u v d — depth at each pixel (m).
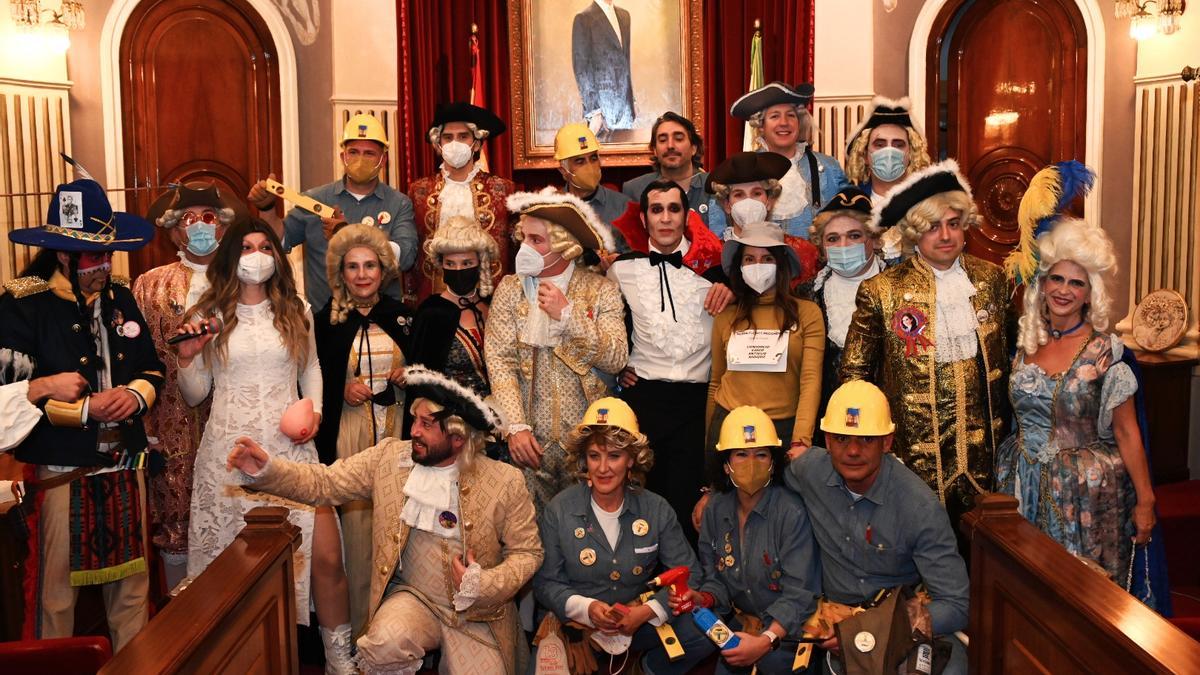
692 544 4.39
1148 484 3.80
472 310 4.50
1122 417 3.79
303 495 3.72
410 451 3.85
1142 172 7.28
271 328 4.22
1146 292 7.30
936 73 7.79
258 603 3.15
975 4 7.71
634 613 3.75
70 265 4.22
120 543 4.19
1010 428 4.06
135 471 4.27
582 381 4.26
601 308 4.29
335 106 7.64
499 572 3.65
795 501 3.82
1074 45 7.43
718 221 4.96
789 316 4.16
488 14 7.48
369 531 4.26
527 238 4.24
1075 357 3.79
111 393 4.05
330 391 4.38
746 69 7.30
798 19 7.20
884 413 3.60
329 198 5.39
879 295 3.97
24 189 6.96
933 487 3.88
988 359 3.89
